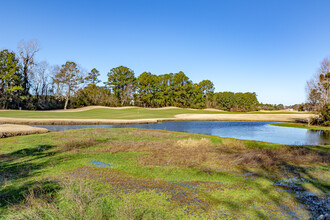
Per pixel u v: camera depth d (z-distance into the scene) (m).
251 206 4.84
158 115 47.31
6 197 4.92
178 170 7.43
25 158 8.55
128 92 76.94
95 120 28.92
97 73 74.06
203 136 17.44
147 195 5.19
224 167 8.01
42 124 24.38
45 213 4.18
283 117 52.47
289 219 4.31
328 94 35.41
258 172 7.55
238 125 33.84
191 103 85.75
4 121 22.23
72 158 8.75
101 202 4.67
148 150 10.80
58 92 56.75
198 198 5.13
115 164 7.97
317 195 5.64
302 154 10.95
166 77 84.69
